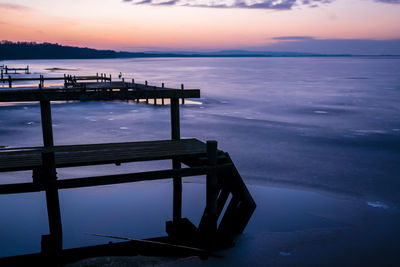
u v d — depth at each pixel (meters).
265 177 11.97
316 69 109.12
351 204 9.56
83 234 7.50
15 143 16.11
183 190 10.46
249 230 7.68
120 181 5.25
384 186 11.10
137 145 6.99
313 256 6.44
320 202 9.66
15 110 27.44
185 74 80.94
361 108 29.31
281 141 17.50
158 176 5.45
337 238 7.31
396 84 52.47
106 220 8.27
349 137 18.44
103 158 5.74
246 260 6.08
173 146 6.87
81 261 5.52
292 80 61.75
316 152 15.38
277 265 6.03
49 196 4.95
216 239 6.62
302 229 7.79
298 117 25.03
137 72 89.69
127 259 5.72
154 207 9.12
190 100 34.84
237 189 6.34
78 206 9.16
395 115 25.75
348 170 12.80
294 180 11.66
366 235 7.52
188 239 6.51
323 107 30.00
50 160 4.87
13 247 6.90
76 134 18.56
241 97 37.38
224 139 17.94
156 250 6.02
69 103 32.12
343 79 63.72
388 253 6.70
